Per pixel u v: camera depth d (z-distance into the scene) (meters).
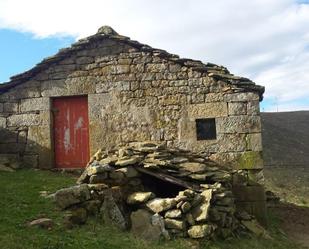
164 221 7.52
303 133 36.41
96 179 8.30
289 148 30.23
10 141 12.14
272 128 34.78
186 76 11.17
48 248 5.75
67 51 11.91
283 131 35.03
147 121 11.30
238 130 10.66
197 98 11.02
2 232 5.96
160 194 9.40
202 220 7.70
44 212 6.98
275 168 24.86
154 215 7.57
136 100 11.44
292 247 9.27
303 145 31.97
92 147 11.58
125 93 11.52
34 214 6.84
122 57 11.64
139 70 11.50
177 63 11.26
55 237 6.17
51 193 8.16
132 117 11.41
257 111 10.61
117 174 8.46
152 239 7.19
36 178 10.11
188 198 7.91
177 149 10.38
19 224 6.36
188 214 7.79
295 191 19.36
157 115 11.25
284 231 11.07
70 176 11.01
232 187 10.37
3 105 12.30
